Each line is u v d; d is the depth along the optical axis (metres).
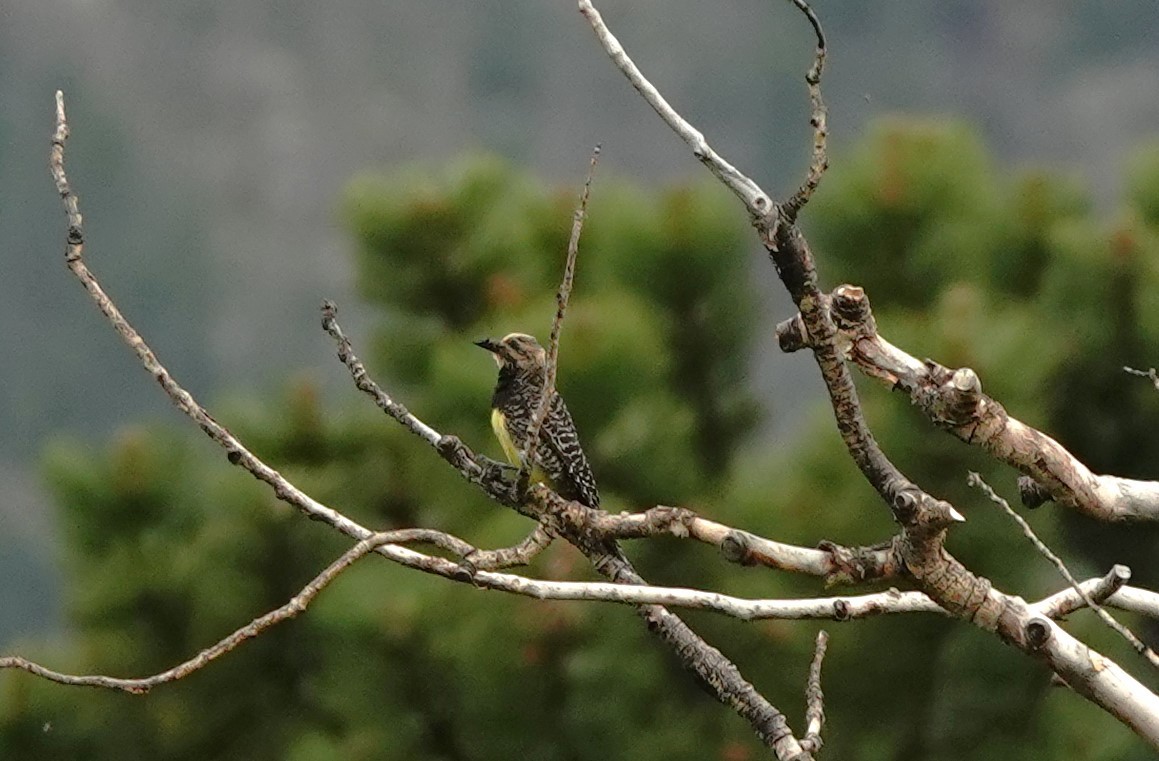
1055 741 12.09
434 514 13.49
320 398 14.02
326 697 12.54
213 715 14.02
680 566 12.05
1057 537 11.90
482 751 11.88
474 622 11.61
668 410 12.59
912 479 11.17
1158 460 13.65
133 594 13.81
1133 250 13.16
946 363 11.06
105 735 13.96
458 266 14.12
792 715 11.91
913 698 11.95
